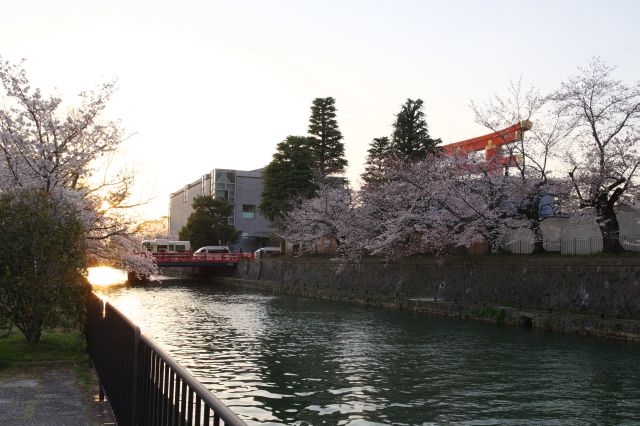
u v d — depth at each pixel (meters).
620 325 19.34
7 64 13.65
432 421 10.33
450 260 31.59
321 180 50.22
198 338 20.61
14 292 9.89
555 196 27.22
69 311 10.27
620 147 24.33
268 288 50.28
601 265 22.53
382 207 36.16
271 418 10.49
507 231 29.67
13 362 9.52
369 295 35.81
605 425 10.11
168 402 3.69
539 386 12.93
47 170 13.65
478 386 12.97
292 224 51.00
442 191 29.34
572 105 25.08
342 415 10.70
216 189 93.62
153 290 50.78
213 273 72.06
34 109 13.98
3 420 6.22
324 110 58.03
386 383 13.28
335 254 47.28
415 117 45.72
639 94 24.27
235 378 13.80
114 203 16.94
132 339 5.02
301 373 14.38
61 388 7.81
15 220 9.66
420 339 20.23
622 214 27.92
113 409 6.19
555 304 24.25
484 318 25.36
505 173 28.25
